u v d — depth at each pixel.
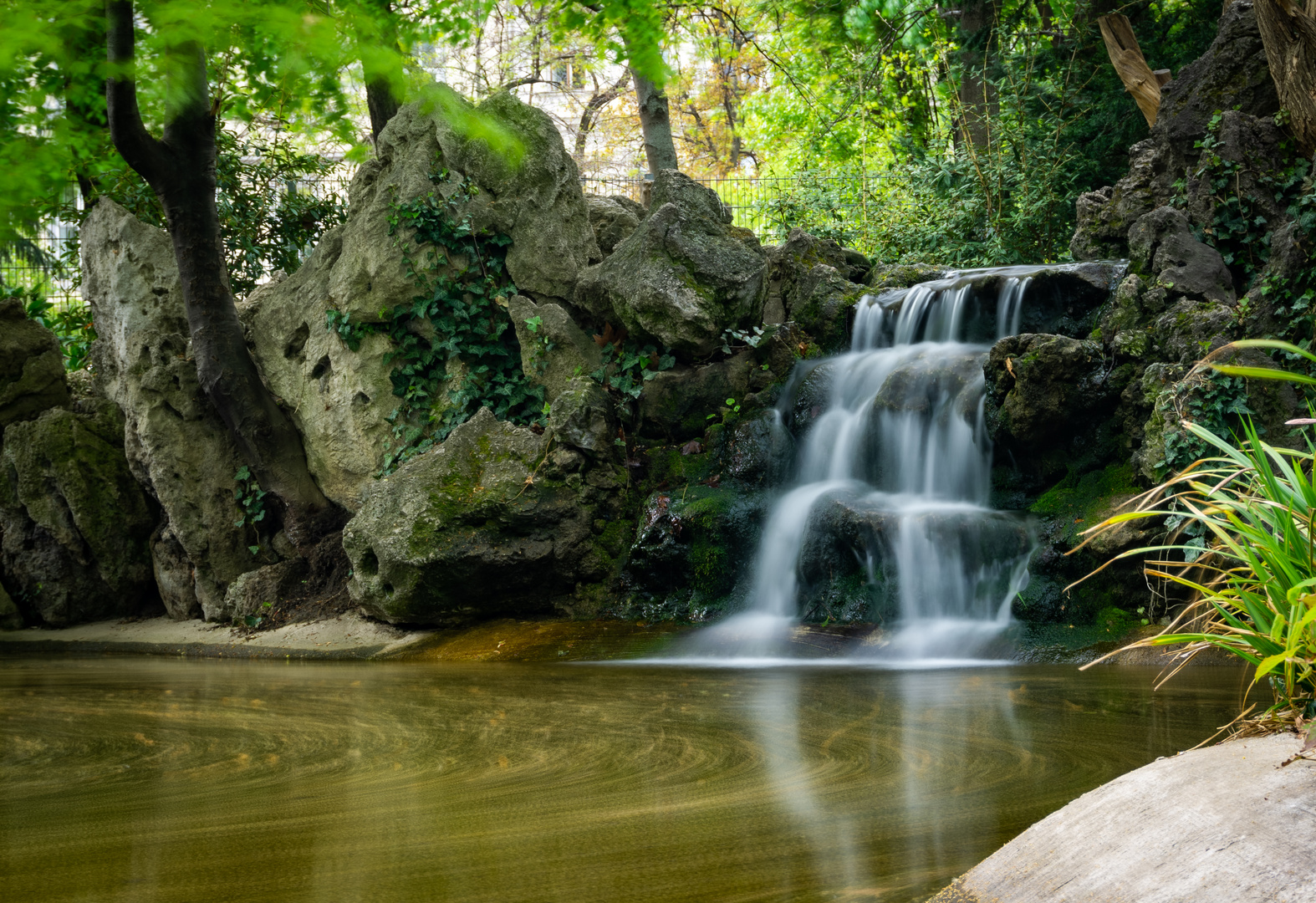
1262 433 8.36
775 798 3.56
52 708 6.13
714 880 2.66
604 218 13.08
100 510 12.02
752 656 8.25
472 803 3.58
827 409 10.49
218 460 11.70
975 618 8.26
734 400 10.70
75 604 12.14
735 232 12.90
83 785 3.96
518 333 11.09
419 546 9.45
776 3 22.33
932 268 12.41
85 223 12.68
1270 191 10.02
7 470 12.09
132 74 6.82
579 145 31.12
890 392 10.01
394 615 9.88
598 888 2.61
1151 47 17.00
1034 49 17.64
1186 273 9.63
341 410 11.41
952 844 2.94
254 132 15.32
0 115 6.68
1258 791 2.17
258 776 4.09
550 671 7.83
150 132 11.78
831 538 9.07
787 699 5.94
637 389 10.77
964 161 18.09
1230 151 10.19
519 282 11.38
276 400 11.96
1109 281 10.35
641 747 4.55
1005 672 6.96
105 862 2.89
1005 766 3.98
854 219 19.08
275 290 12.41
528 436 10.16
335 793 3.75
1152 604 7.79
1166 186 11.08
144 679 7.78
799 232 12.90
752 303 11.02
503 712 5.70
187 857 2.93
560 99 33.81
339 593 11.04
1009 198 17.56
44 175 6.30
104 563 12.04
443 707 5.95
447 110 6.54
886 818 3.26
